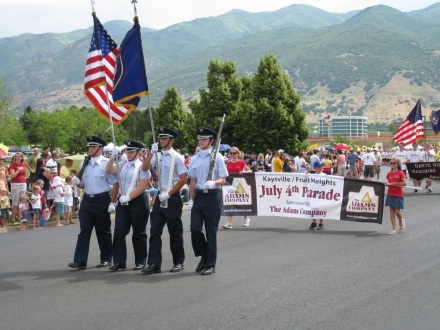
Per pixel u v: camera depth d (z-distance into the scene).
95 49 10.57
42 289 8.02
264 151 51.00
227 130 53.97
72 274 9.02
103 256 9.73
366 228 13.77
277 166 22.16
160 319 6.57
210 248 8.94
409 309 6.98
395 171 12.70
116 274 8.98
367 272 8.95
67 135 95.62
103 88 11.07
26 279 8.69
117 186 9.58
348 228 13.86
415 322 6.49
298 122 51.34
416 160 25.25
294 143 50.78
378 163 33.16
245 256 10.34
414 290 7.86
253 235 12.91
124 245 9.37
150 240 9.07
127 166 9.40
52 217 18.80
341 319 6.59
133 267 9.52
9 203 16.83
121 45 9.88
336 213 13.96
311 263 9.66
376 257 10.12
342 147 49.91
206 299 7.41
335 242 11.80
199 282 8.36
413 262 9.67
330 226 14.30
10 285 8.29
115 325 6.37
